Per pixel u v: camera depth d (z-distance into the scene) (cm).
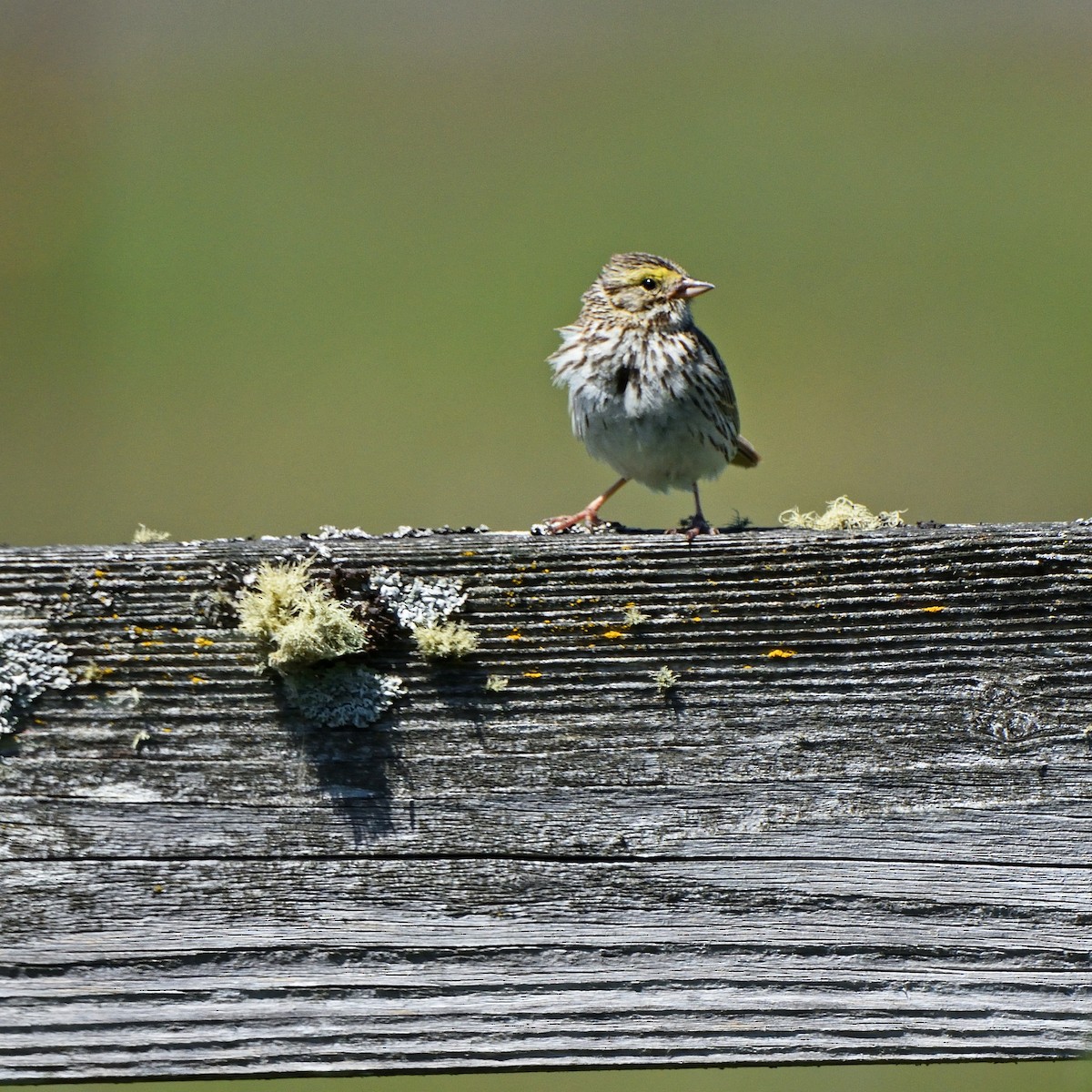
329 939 845
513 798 855
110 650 848
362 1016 844
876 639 855
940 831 855
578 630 855
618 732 855
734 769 855
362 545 855
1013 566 855
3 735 841
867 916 855
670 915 855
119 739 845
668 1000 852
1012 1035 850
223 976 841
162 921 841
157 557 854
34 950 835
